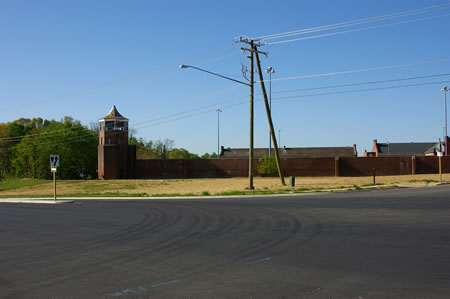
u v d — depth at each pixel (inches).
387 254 364.5
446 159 2532.0
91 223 617.3
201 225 567.8
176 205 887.1
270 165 2669.8
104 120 2869.1
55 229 561.3
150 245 430.0
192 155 5885.8
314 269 317.4
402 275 295.7
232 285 277.4
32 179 3127.5
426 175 2365.9
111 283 287.0
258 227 536.4
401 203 804.6
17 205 998.4
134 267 334.3
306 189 1352.1
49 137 3339.1
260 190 1346.0
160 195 1286.9
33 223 630.5
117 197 1278.3
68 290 271.0
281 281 285.4
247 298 249.1
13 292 267.9
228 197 1146.7
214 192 1430.9
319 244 415.2
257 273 308.3
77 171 3597.4
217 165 2839.6
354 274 300.5
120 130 2896.2
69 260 364.5
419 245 400.8
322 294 255.1
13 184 2566.4
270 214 674.2
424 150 4205.2
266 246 410.6
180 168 2859.3
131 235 497.7
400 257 352.2
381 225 532.1
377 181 1892.2
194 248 408.8
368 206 765.9
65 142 3353.8
